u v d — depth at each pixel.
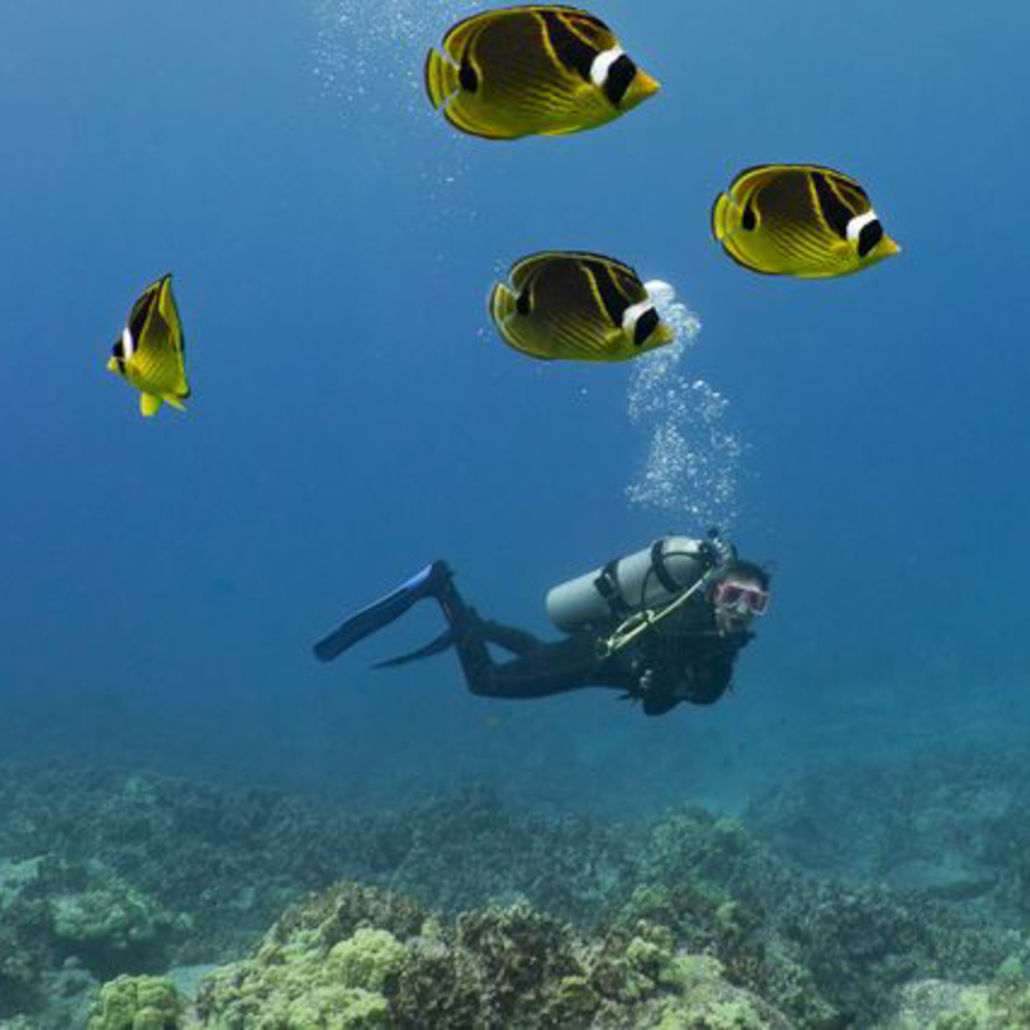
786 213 1.84
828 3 100.94
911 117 108.00
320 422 149.00
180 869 10.41
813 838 13.02
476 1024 3.93
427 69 1.76
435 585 9.12
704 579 6.81
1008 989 5.04
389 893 5.62
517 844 10.90
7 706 29.08
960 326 131.12
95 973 7.12
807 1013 5.45
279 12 102.50
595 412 140.62
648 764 19.36
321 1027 3.84
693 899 6.20
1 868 9.01
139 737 24.38
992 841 11.26
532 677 8.12
